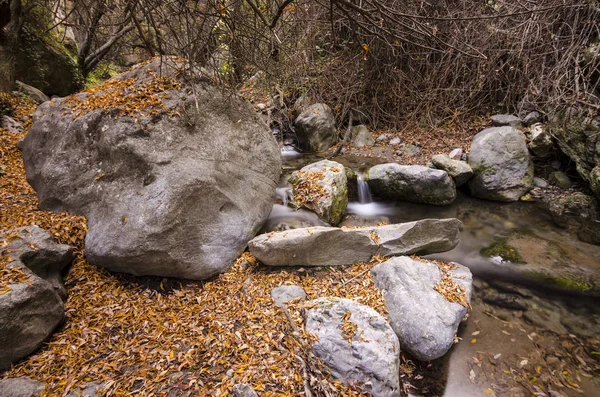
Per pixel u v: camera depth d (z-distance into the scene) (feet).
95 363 9.50
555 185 21.26
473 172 21.71
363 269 13.98
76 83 36.63
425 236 14.83
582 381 10.43
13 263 10.25
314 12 20.59
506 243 17.33
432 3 21.75
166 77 15.17
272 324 10.85
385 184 21.54
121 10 9.44
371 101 29.84
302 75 27.86
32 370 9.18
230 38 8.66
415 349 10.80
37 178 15.03
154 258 11.93
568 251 16.52
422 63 26.71
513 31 22.62
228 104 15.67
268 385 8.75
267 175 17.07
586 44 21.45
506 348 11.59
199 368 9.30
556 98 20.45
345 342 9.77
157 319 11.19
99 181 13.52
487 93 26.18
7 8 26.94
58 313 10.44
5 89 27.17
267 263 13.82
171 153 13.35
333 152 27.35
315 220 17.83
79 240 13.43
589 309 13.21
